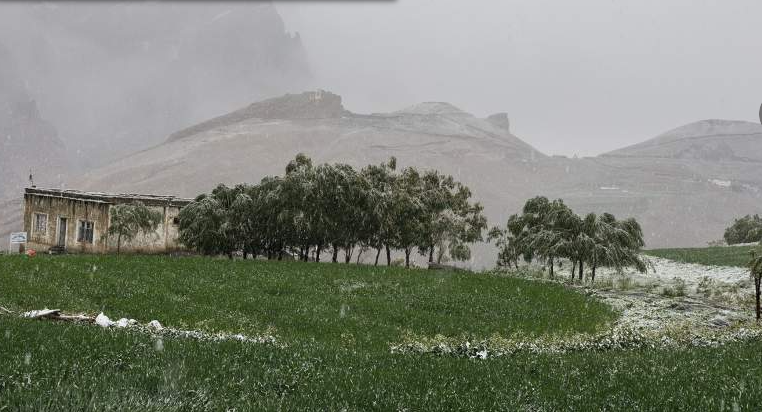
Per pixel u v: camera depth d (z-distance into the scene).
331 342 20.86
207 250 52.53
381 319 25.31
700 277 47.34
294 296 28.81
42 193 70.00
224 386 10.74
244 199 52.41
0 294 22.84
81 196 65.94
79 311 21.80
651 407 10.59
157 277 30.69
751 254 27.80
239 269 35.44
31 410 8.30
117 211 63.94
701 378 13.03
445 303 29.12
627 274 50.22
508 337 22.62
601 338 21.48
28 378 9.72
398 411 10.05
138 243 65.38
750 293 36.72
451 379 12.80
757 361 15.26
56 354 12.05
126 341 14.27
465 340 21.31
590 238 41.41
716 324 25.98
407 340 21.55
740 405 10.35
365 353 16.95
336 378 12.26
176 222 68.69
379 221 50.97
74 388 9.39
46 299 22.81
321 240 51.75
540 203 49.28
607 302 32.06
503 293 32.44
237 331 20.84
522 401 10.98
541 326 25.02
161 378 10.75
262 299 27.23
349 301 28.34
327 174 49.91
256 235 52.81
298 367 13.16
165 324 21.39
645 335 21.80
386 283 33.72
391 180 56.78
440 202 56.94
